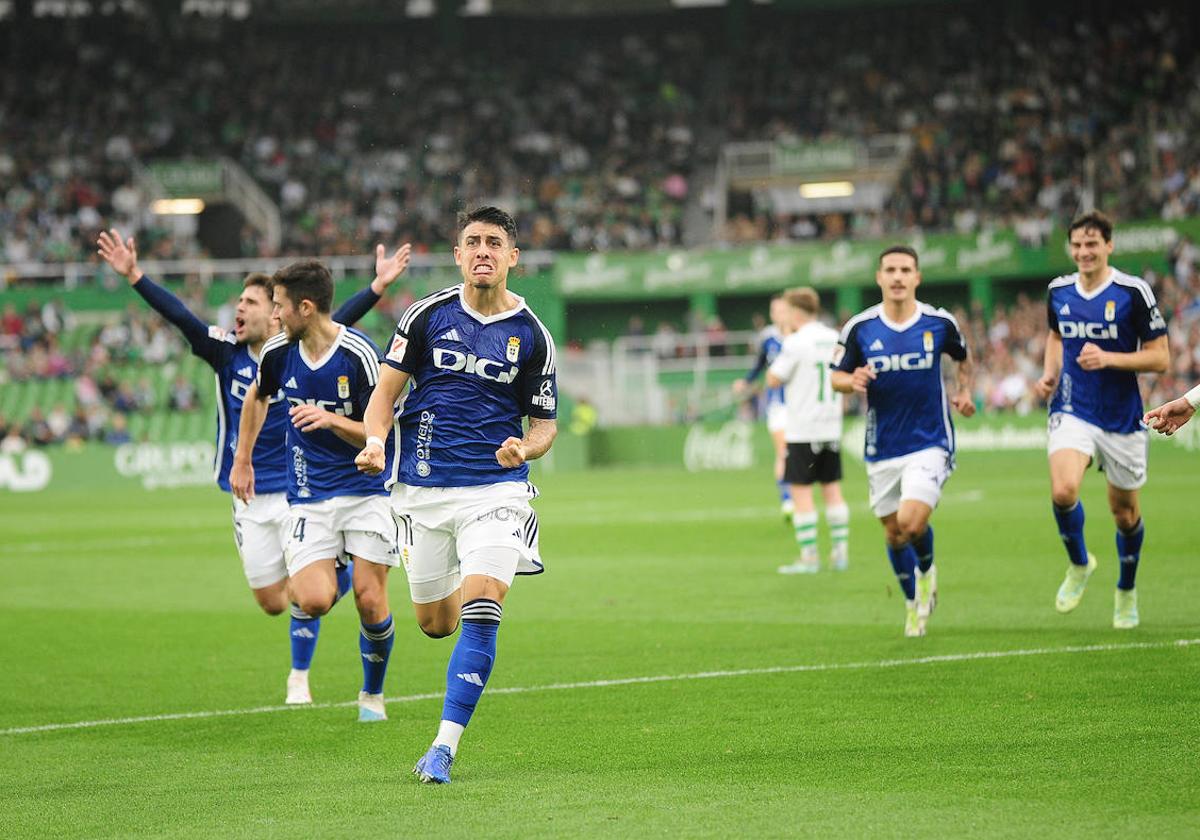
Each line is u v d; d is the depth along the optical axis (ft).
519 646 60.85
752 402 240.73
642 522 125.70
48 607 79.30
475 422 38.27
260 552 53.06
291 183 293.23
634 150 305.53
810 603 70.79
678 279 256.52
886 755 37.93
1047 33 306.76
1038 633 57.98
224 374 54.80
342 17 329.72
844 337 59.16
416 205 291.99
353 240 280.31
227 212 283.79
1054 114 289.94
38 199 275.80
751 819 32.04
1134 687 45.65
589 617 69.00
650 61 327.06
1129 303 56.24
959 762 36.76
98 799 36.45
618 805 33.71
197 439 224.12
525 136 307.58
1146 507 117.80
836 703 45.32
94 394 231.30
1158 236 238.68
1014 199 273.75
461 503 38.17
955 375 60.44
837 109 304.30
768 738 40.63
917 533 56.39
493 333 38.32
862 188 284.20
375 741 42.73
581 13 332.60
